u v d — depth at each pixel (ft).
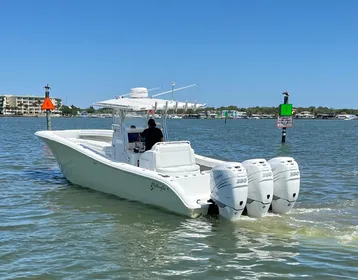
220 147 82.94
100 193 32.76
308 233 21.95
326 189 35.78
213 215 25.27
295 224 23.38
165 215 25.96
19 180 39.04
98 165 31.63
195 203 25.09
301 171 47.11
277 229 22.61
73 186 35.86
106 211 27.37
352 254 19.25
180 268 17.97
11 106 504.43
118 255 19.56
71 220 25.45
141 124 32.32
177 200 25.32
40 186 36.01
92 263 18.61
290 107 84.23
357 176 43.27
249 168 24.16
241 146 85.76
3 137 101.81
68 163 35.68
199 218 25.00
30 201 30.50
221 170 23.71
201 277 17.02
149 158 28.71
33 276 17.21
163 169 28.22
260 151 73.92
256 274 17.26
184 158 29.01
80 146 33.99
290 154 68.03
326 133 157.48
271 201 24.44
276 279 16.81
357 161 57.16
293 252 19.53
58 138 35.68
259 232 22.22
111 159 33.42
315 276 17.02
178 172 28.30
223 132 156.66
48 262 18.74
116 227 23.89
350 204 29.04
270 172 24.17
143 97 34.04
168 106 31.01
